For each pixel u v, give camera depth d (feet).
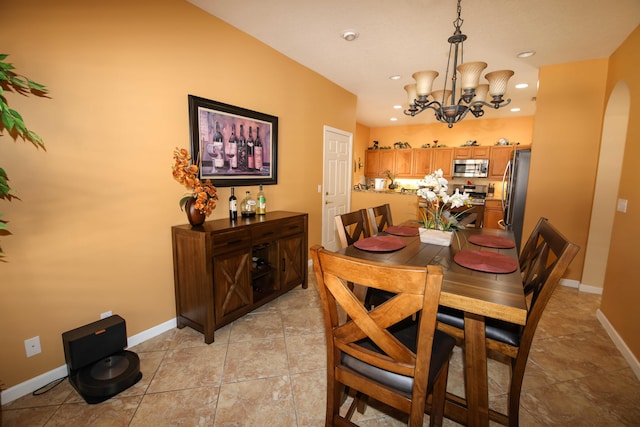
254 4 7.39
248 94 9.17
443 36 8.82
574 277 11.08
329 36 9.00
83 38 5.63
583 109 10.41
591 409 5.24
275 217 8.98
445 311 5.24
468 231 7.99
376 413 5.16
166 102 7.06
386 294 6.01
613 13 7.31
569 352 6.95
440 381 4.43
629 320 6.79
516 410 4.52
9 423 4.78
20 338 5.24
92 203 5.98
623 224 7.46
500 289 3.94
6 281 5.04
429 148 22.09
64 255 5.68
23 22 4.92
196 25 7.56
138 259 6.84
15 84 4.80
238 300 7.70
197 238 6.80
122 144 6.34
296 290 10.22
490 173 20.30
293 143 11.27
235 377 5.91
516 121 20.22
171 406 5.17
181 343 7.04
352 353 3.76
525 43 9.09
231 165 8.75
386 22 8.11
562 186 10.91
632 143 7.34
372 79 12.91
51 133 5.33
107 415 4.97
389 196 16.67
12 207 5.01
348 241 6.76
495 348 4.63
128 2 6.25
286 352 6.75
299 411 5.11
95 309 6.19
